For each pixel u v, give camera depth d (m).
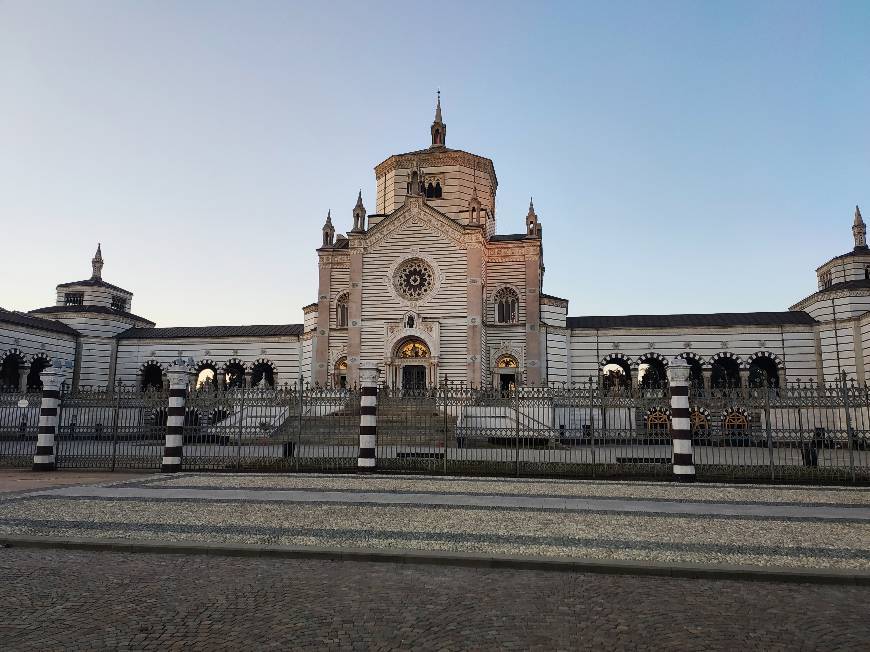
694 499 19.20
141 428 33.81
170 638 8.12
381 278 59.31
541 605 9.56
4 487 21.73
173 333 67.19
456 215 64.19
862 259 58.44
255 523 14.88
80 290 72.69
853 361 52.75
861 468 24.41
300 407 29.00
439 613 9.16
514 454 33.31
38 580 10.76
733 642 8.09
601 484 23.03
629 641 8.11
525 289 59.75
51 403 28.86
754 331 57.34
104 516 15.65
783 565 11.35
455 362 56.56
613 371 67.25
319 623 8.70
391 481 23.61
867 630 8.55
